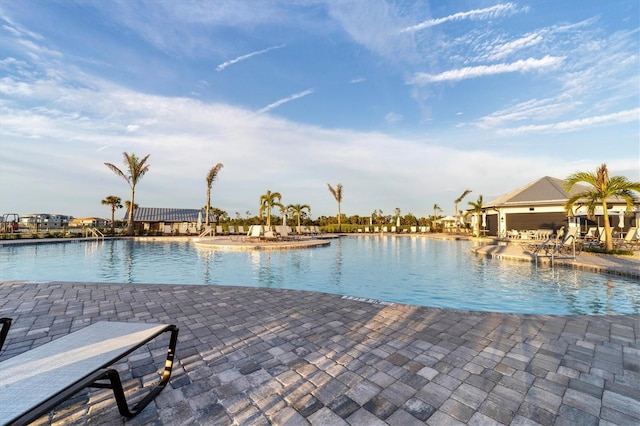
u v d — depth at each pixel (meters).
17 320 3.86
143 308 4.39
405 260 11.73
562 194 19.81
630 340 3.15
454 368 2.58
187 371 2.54
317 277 8.52
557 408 2.02
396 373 2.50
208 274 8.95
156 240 21.72
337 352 2.91
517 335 3.31
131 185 26.08
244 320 3.87
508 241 17.44
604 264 8.59
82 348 1.83
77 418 1.91
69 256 12.99
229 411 2.00
